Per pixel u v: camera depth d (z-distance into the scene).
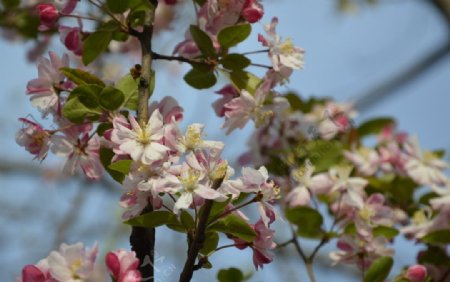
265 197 1.45
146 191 1.45
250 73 1.56
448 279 1.70
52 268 1.41
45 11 1.57
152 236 1.46
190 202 1.41
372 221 1.71
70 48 1.57
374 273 1.60
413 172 1.81
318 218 1.71
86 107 1.49
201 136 1.45
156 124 1.45
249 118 1.55
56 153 1.51
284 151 1.79
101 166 1.51
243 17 1.56
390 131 1.95
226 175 1.44
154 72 1.52
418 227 1.74
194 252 1.41
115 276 1.40
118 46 1.96
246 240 1.44
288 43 1.56
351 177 1.79
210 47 1.55
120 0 1.53
